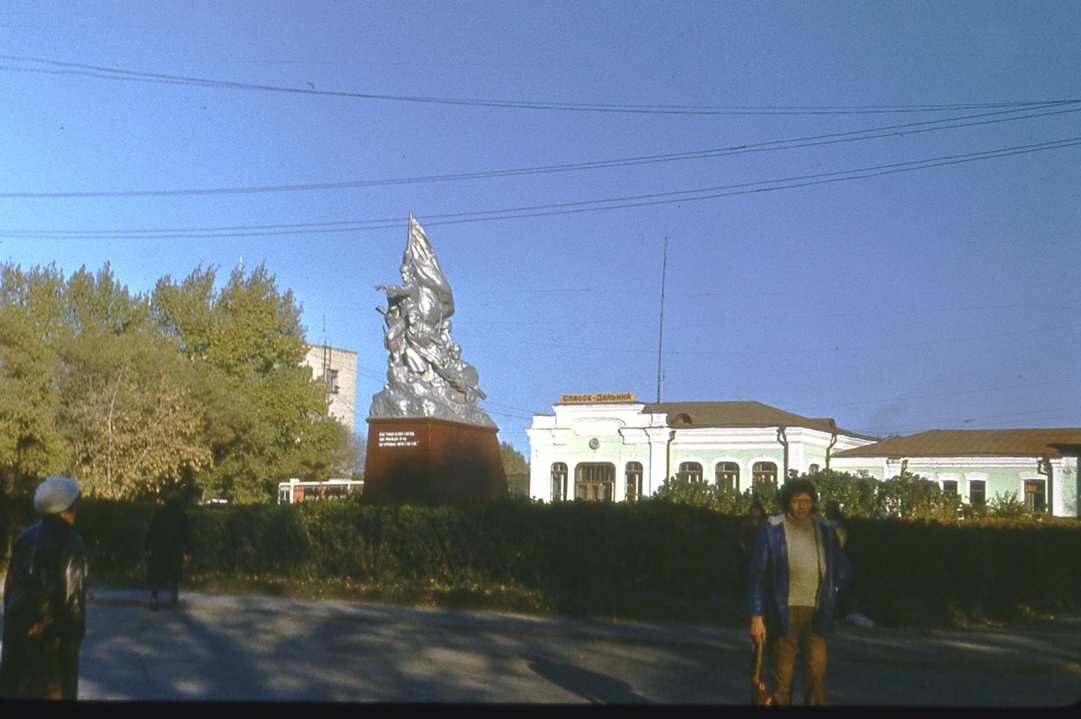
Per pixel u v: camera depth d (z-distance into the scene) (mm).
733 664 14156
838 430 51906
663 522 19359
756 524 14797
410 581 20984
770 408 53438
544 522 20047
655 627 17156
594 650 15227
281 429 48844
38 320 40656
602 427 51156
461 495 25375
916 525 18984
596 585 19281
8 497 26625
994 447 47812
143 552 24984
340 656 14125
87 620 17578
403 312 26469
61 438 34875
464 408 26172
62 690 7684
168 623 17422
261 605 19406
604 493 50969
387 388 25984
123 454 35312
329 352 76938
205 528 23250
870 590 18656
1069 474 45750
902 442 50031
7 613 7605
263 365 49344
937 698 11945
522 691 11820
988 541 19469
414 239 26891
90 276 44406
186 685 11680
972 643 15773
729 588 19000
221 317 48125
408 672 12914
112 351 36031
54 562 7641
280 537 22531
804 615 9250
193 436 39938
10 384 34594
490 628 17047
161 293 48094
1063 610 21484
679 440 49750
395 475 24875
